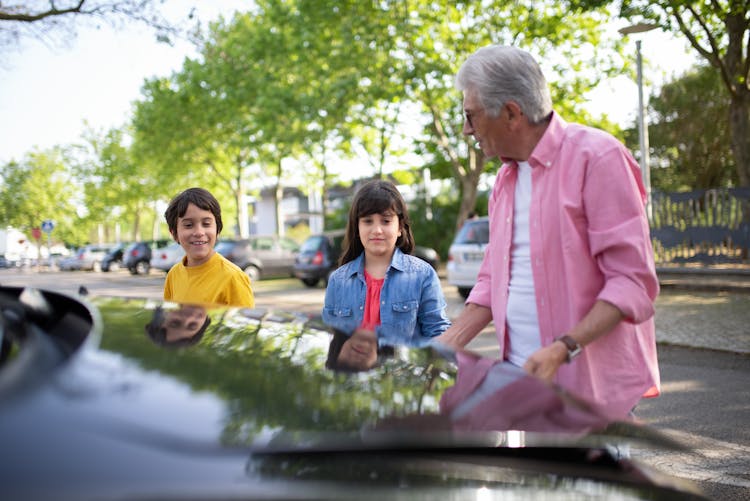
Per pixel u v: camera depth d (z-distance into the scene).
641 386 1.85
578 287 1.82
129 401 0.89
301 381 1.10
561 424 1.07
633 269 1.73
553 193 1.86
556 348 1.69
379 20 17.56
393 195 2.76
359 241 2.84
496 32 16.95
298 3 18.12
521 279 2.01
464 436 0.96
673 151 25.50
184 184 42.69
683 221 14.73
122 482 0.71
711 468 3.48
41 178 55.28
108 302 1.54
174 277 3.20
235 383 1.03
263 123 22.17
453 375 1.29
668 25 12.58
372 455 0.89
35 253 58.31
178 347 1.19
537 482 0.95
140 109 31.52
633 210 1.76
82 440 0.77
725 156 24.09
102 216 54.69
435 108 19.33
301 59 20.02
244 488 0.75
